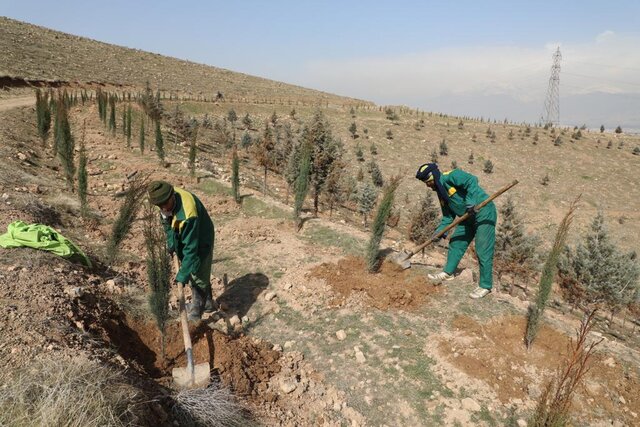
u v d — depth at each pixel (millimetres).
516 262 17828
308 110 66188
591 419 4762
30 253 5844
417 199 37906
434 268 7965
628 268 16812
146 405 3592
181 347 5148
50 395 2922
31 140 17094
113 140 19859
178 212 5117
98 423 2932
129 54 87812
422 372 5395
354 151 50969
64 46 73500
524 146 61594
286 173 19562
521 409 4902
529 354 5648
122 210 7016
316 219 11039
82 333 4391
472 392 5105
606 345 5891
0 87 37844
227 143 32312
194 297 5898
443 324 6254
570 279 17391
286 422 4566
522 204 45125
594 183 52438
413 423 4789
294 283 7531
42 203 8945
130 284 6500
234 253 8805
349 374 5441
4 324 4027
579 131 68688
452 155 55688
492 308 6551
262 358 5512
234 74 104500
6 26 71438
